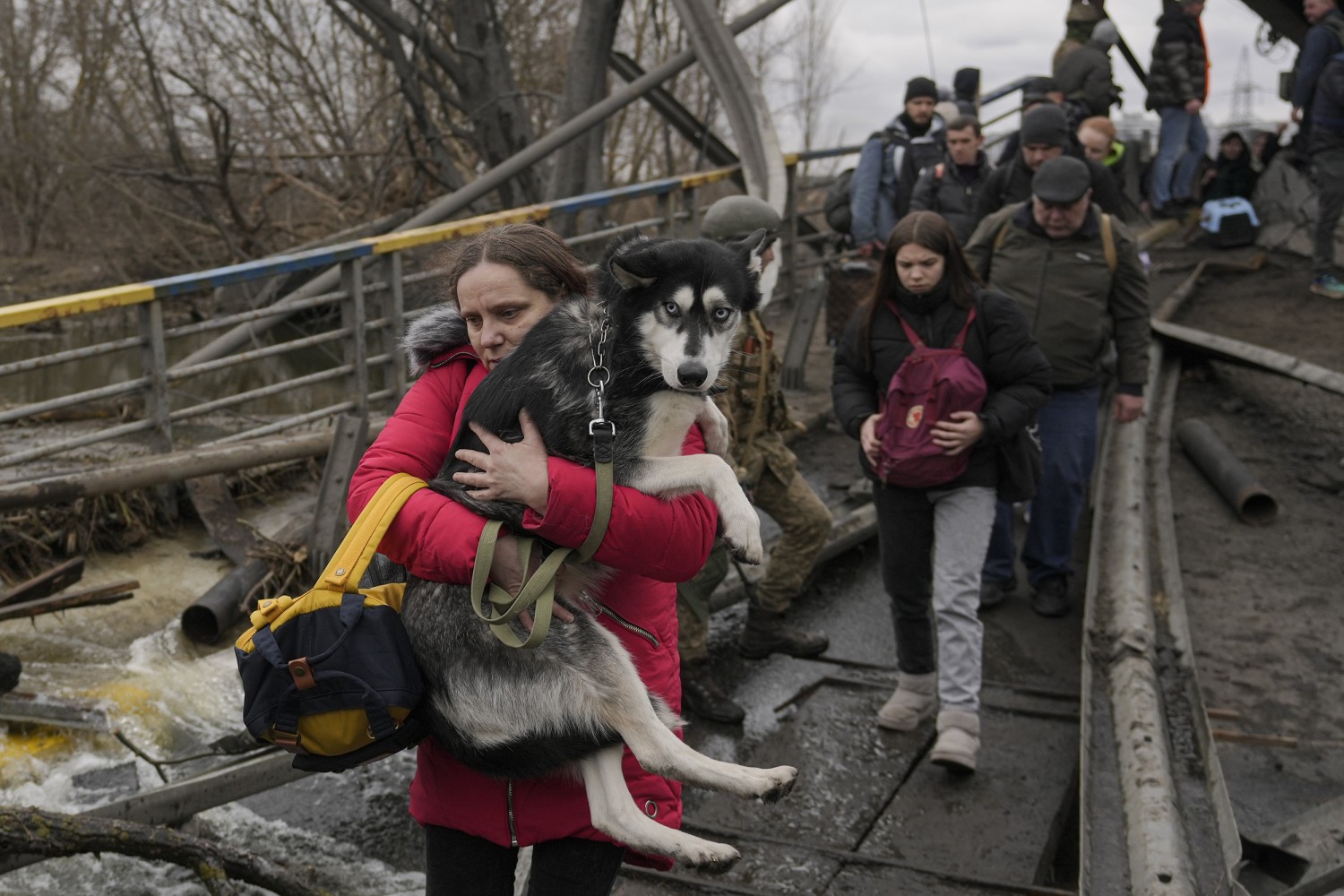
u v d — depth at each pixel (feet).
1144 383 18.63
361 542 7.11
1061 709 15.93
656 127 57.00
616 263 7.97
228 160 40.19
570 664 7.02
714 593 17.16
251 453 18.60
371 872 12.19
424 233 22.67
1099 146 25.29
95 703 13.62
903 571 14.70
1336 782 14.73
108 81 45.37
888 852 12.69
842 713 15.87
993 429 13.80
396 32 39.96
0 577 17.42
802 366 29.30
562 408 7.50
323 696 6.83
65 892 11.50
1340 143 36.63
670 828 7.58
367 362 22.22
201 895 11.59
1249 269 42.24
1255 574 20.85
